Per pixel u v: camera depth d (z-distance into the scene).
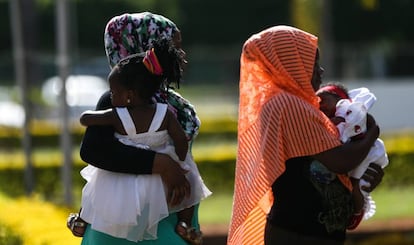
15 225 20.77
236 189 12.34
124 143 11.65
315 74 12.02
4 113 59.62
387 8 100.94
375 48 101.56
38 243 18.05
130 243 11.75
